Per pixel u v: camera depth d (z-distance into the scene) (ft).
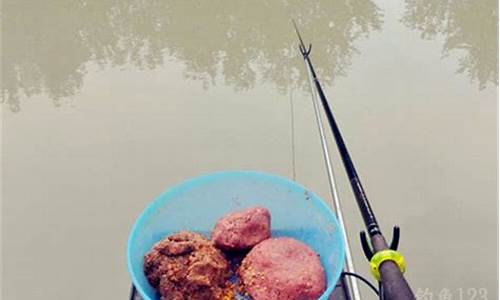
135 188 6.10
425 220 5.59
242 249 2.71
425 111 7.21
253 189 2.91
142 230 2.69
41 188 6.13
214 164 6.38
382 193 5.88
